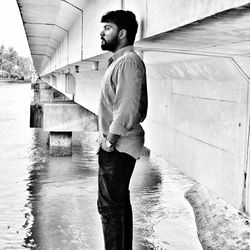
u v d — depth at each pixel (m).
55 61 17.52
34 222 9.10
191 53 3.34
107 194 3.41
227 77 3.63
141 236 8.12
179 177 13.55
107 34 3.30
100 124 3.38
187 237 8.03
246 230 4.90
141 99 3.33
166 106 5.40
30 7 9.73
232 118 3.69
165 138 5.49
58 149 17.55
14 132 24.14
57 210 9.99
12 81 142.88
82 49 7.60
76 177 13.68
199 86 4.32
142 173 13.84
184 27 2.02
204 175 4.29
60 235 8.34
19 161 16.12
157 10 2.64
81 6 7.45
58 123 17.14
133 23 3.24
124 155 3.33
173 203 10.53
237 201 3.65
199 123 4.35
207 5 1.70
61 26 10.82
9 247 7.68
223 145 3.86
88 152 18.61
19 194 11.39
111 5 4.70
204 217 6.09
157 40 2.83
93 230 8.65
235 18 1.61
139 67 3.11
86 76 12.04
